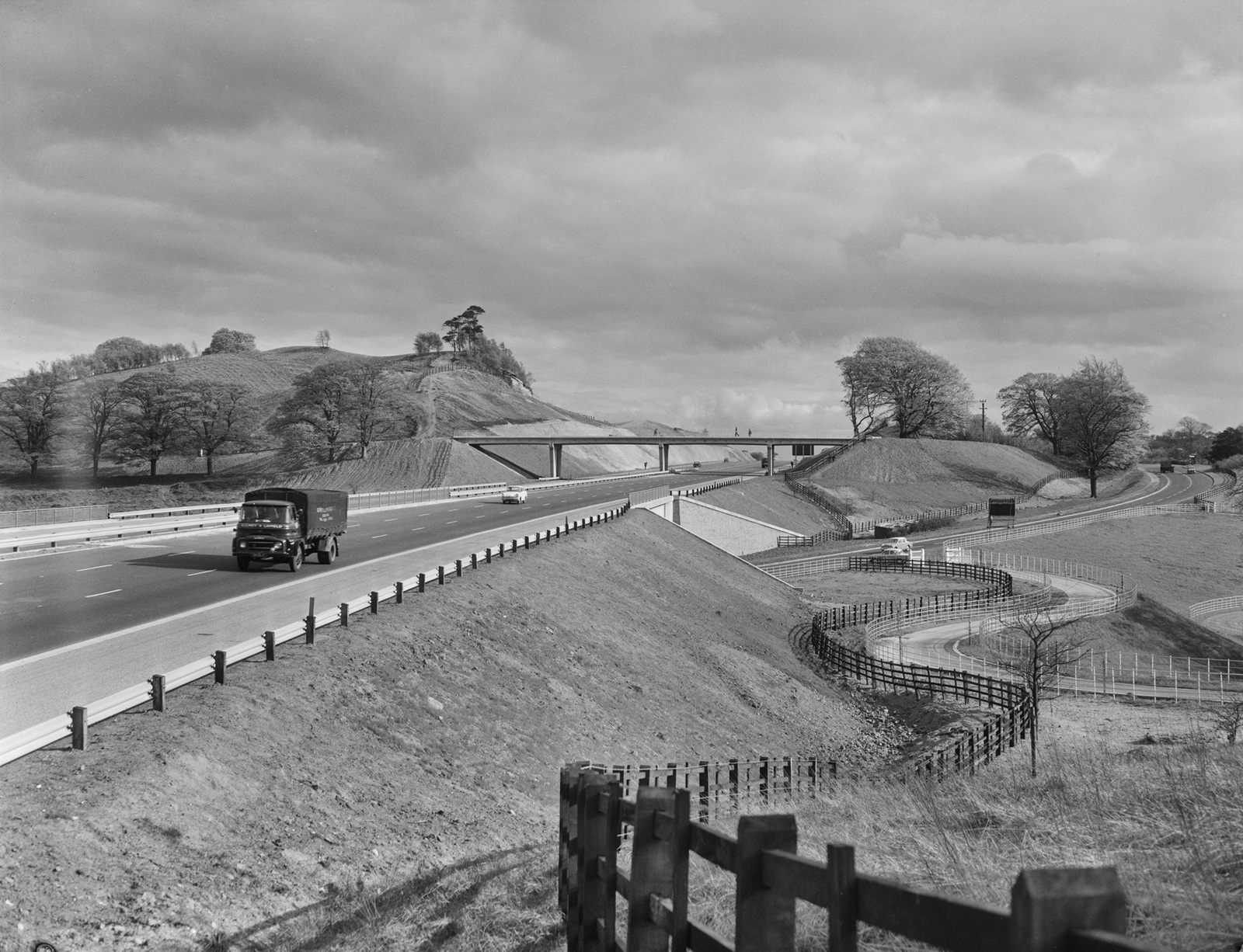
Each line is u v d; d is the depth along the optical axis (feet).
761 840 14.12
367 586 110.22
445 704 78.33
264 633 71.97
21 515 164.14
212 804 50.06
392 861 50.39
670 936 18.79
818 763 93.15
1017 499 475.72
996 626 197.26
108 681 66.08
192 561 132.26
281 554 120.67
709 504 321.93
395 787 61.21
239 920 40.42
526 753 77.92
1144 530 364.17
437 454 497.46
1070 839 32.07
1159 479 563.89
